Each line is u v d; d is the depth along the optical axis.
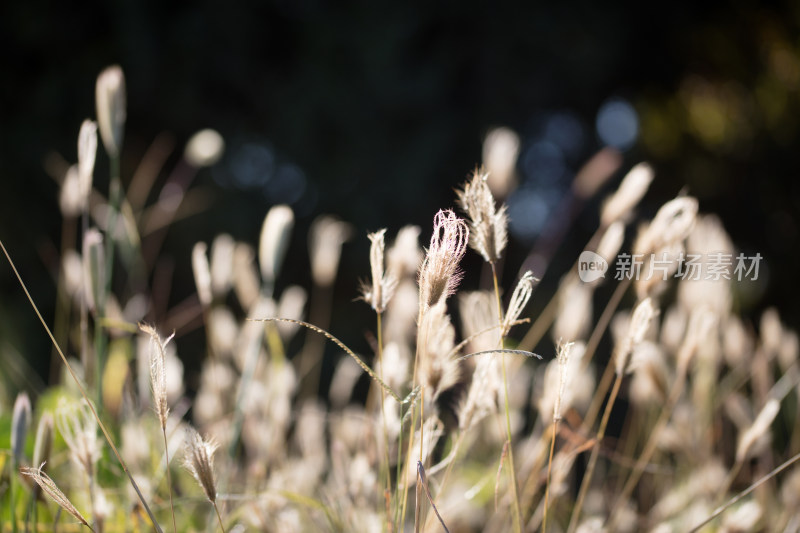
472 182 1.80
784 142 8.95
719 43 9.55
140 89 7.25
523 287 1.79
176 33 7.43
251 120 8.02
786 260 8.25
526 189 8.55
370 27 7.76
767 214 8.85
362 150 7.74
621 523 2.19
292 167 8.02
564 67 8.44
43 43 7.23
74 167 2.13
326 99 7.73
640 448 2.61
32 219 7.07
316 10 7.82
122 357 2.16
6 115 7.27
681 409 2.33
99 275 1.97
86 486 1.91
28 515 1.87
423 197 7.67
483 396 1.87
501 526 2.06
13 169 7.09
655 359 2.01
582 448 1.93
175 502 1.97
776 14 9.13
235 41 7.65
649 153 9.80
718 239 2.25
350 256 7.53
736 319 2.48
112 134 2.01
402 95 7.72
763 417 1.98
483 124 8.03
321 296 7.21
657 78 9.65
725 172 9.39
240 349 2.31
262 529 1.96
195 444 1.77
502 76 8.20
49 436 1.86
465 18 8.07
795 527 2.08
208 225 7.29
